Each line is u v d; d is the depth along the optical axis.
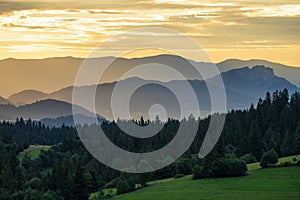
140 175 146.25
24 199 140.50
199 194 122.19
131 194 131.88
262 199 111.44
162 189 133.50
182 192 126.44
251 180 134.12
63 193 144.62
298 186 123.62
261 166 150.88
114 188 146.88
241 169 140.75
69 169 157.25
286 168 145.75
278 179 132.50
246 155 171.50
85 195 142.25
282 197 112.62
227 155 147.00
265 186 125.19
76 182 143.12
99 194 138.88
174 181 144.62
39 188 152.88
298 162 148.38
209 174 142.88
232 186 128.50
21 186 153.88
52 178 150.75
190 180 143.25
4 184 154.62
